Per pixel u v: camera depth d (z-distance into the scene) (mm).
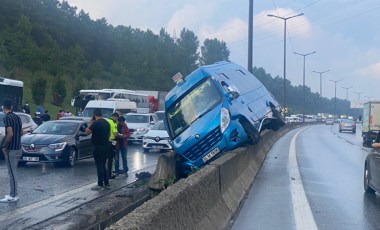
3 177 15289
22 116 22719
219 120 15922
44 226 9406
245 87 19156
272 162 22281
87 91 45000
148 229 4812
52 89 66062
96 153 13617
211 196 8594
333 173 18359
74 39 90875
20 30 74188
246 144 17250
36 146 18016
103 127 13562
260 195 13125
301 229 9273
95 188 13516
